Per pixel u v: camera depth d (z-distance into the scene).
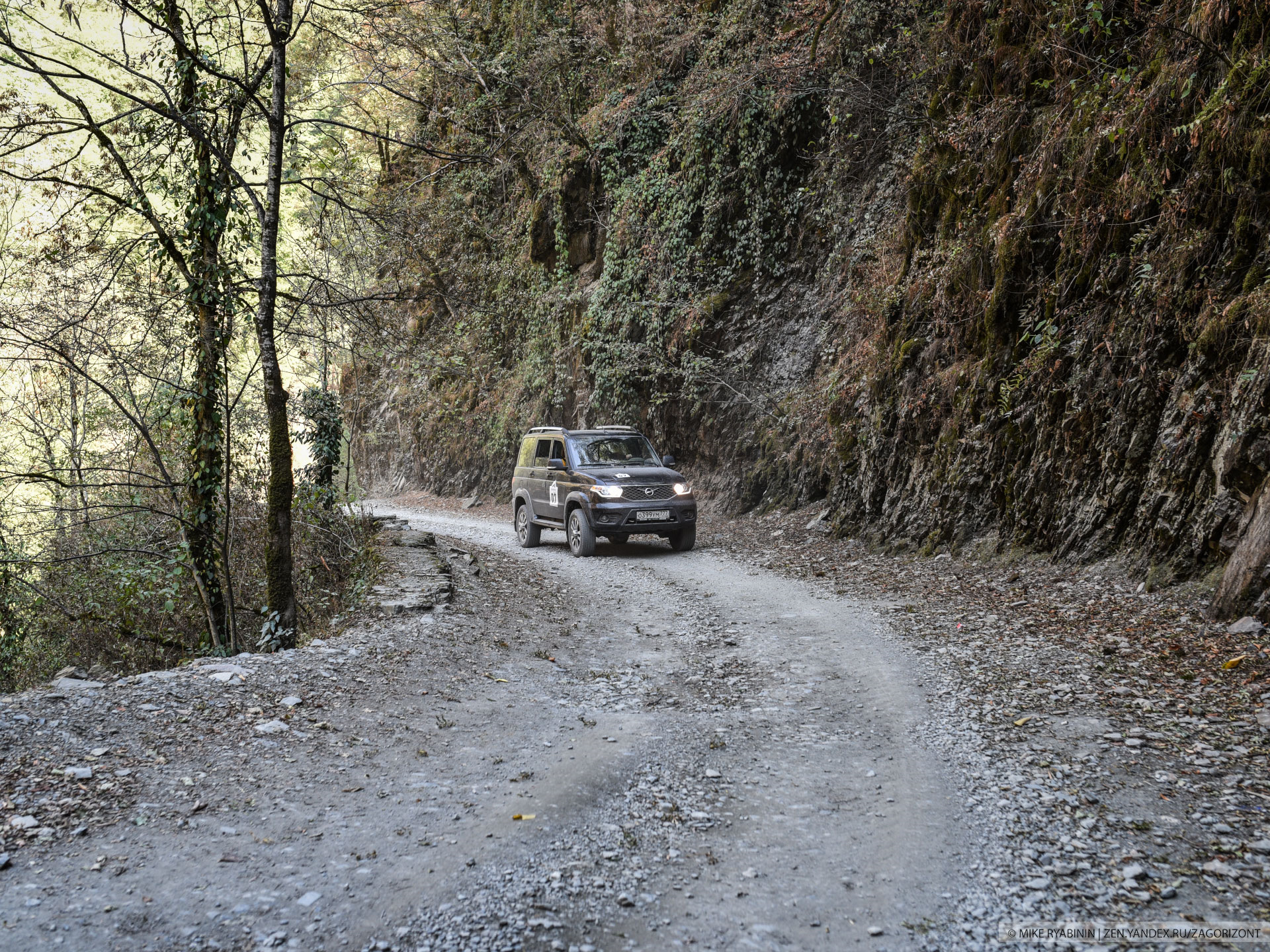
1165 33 9.54
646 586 12.14
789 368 18.58
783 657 7.95
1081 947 3.08
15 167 11.18
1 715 5.30
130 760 4.97
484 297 28.58
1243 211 8.29
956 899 3.48
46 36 13.06
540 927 3.31
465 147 15.20
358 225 12.70
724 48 20.34
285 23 10.30
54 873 3.62
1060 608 8.47
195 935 3.19
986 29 12.85
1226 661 6.25
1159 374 8.98
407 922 3.33
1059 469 10.23
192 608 13.47
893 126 16.09
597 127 24.03
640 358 21.70
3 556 12.30
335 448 17.14
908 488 13.19
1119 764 4.79
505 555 15.73
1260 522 6.98
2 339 10.89
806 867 3.83
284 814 4.42
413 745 5.64
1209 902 3.33
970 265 12.24
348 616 9.70
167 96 10.40
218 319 11.15
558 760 5.33
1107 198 9.88
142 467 13.44
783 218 19.27
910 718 5.91
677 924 3.34
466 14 21.14
